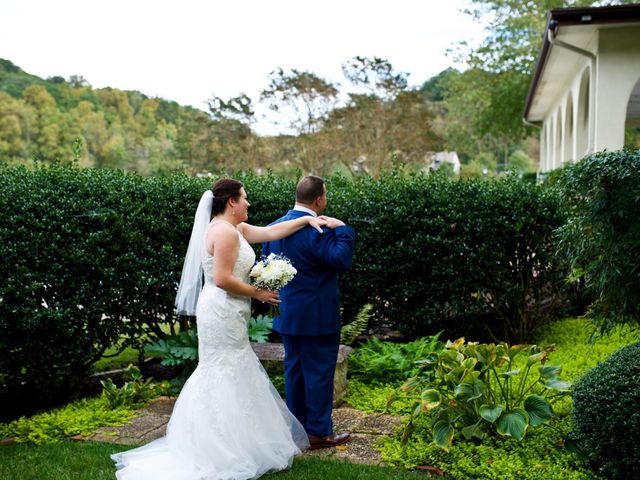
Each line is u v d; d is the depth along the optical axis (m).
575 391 3.45
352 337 6.05
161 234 5.50
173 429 3.68
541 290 6.66
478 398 3.88
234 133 33.25
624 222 4.11
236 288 3.60
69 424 4.40
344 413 4.59
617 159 4.02
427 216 6.15
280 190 6.45
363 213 6.24
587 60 10.22
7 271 4.65
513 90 25.67
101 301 5.09
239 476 3.46
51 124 44.81
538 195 6.32
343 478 3.41
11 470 3.65
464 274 6.19
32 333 4.78
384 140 29.62
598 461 3.37
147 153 45.84
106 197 5.25
